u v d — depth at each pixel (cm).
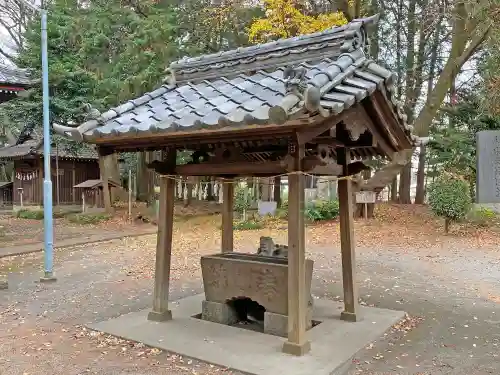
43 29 856
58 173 2216
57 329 572
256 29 1405
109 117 548
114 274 929
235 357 462
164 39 1602
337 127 522
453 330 569
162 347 493
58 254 1185
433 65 1905
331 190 1984
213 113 453
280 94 452
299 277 467
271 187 2031
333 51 499
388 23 1869
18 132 2572
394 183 2352
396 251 1162
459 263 1018
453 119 1655
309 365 441
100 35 1611
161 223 589
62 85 1678
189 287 810
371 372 443
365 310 637
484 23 1179
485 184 512
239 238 1391
